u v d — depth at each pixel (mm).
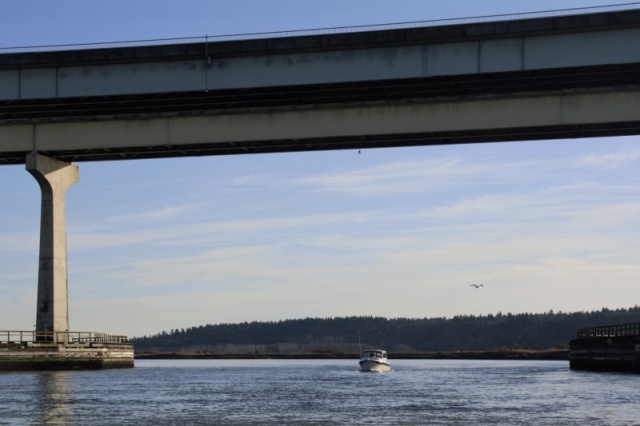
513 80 93000
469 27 89688
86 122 106188
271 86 94188
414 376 124750
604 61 87562
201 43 94625
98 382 99375
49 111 103688
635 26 86875
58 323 114188
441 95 97875
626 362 115562
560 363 199250
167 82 96000
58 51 96750
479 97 96812
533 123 95500
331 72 93125
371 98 98812
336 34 92188
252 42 93750
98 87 97250
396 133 98938
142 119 104812
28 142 107250
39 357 112500
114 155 111312
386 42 91500
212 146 106125
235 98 99125
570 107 94750
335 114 100438
